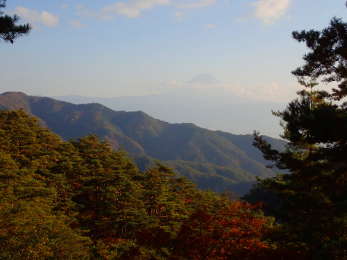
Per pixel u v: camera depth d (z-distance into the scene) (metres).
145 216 35.59
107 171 44.31
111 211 36.56
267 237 16.03
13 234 18.00
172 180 52.97
